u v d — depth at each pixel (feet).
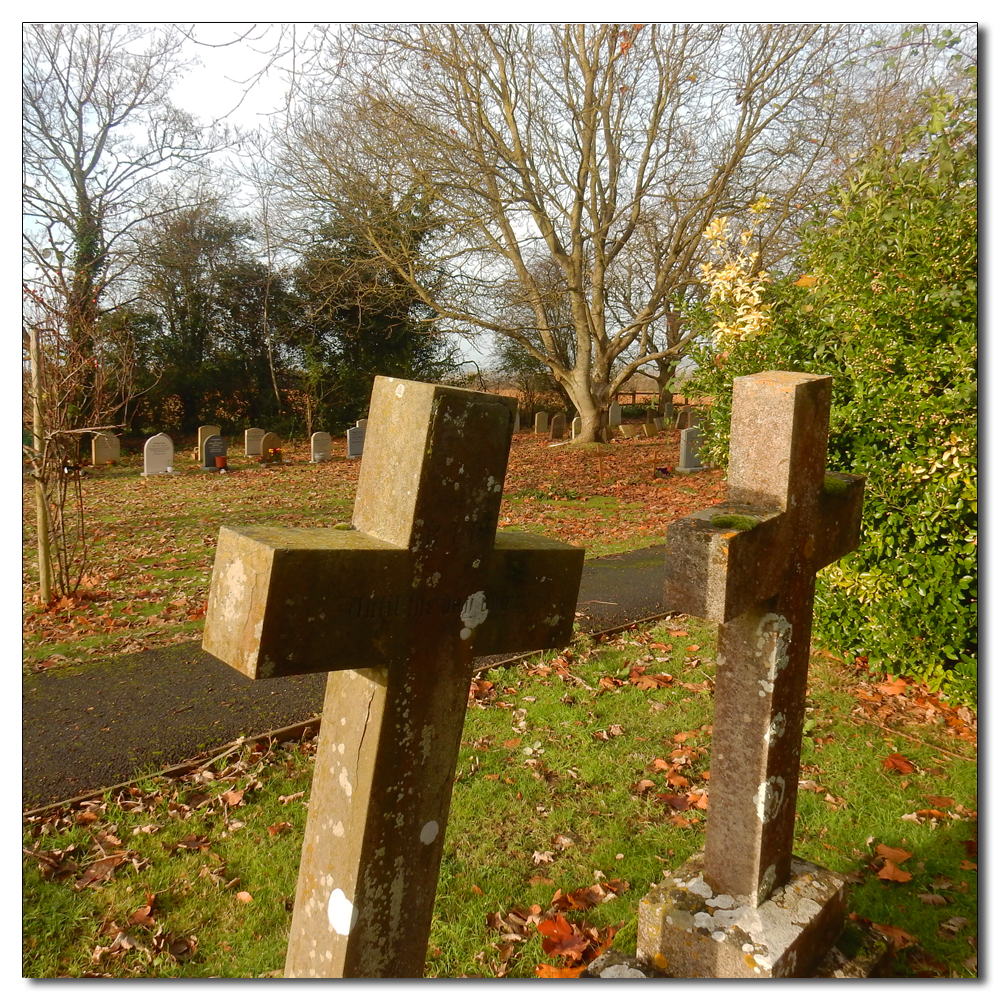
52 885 10.07
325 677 17.67
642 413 105.50
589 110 56.65
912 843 10.97
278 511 39.37
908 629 15.71
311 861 6.01
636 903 9.78
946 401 14.65
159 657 18.78
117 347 32.04
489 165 52.03
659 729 14.61
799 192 52.85
